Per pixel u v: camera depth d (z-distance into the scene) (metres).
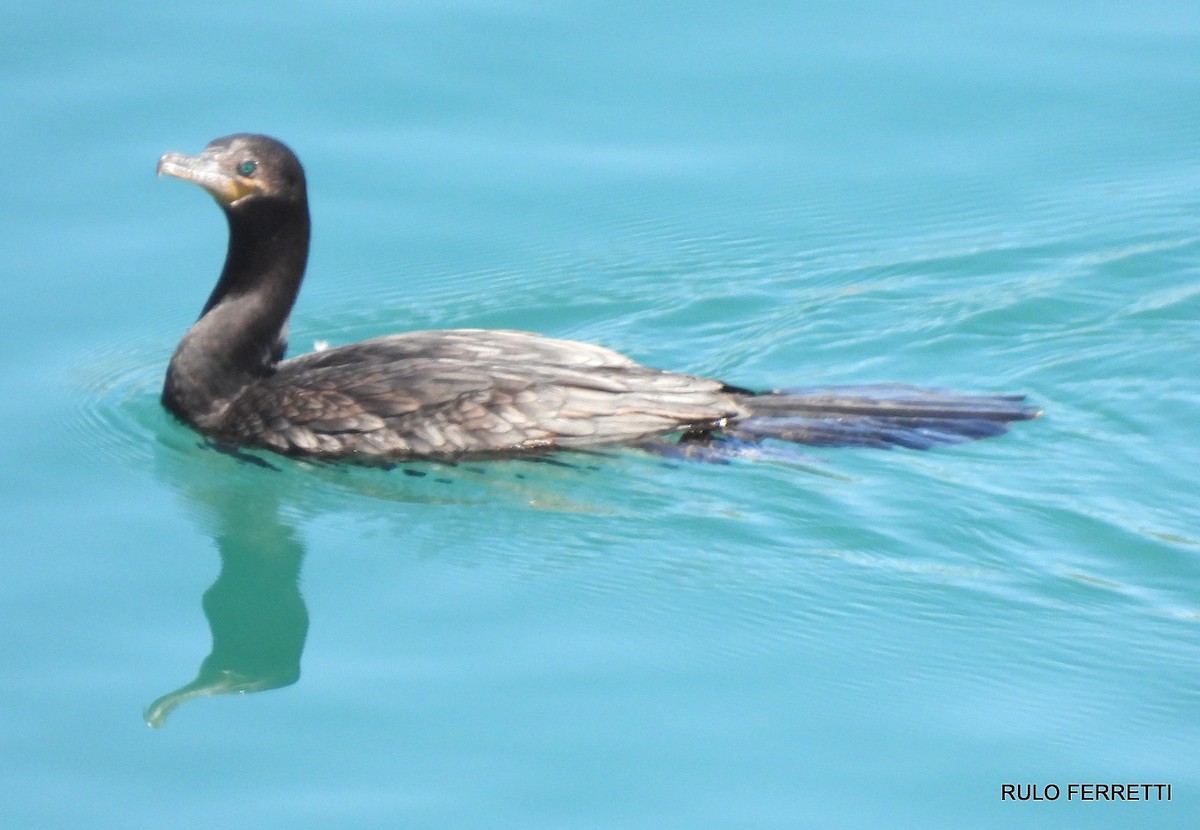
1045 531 13.07
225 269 15.06
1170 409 14.75
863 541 13.04
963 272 17.48
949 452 13.98
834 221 18.48
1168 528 13.09
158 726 11.27
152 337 16.80
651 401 14.02
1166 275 17.19
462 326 17.03
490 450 13.90
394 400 14.05
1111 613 12.23
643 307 17.30
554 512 13.48
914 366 15.95
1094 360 15.69
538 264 18.00
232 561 13.30
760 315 17.11
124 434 15.21
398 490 13.95
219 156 14.43
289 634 12.27
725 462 13.86
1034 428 14.44
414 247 18.20
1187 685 11.52
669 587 12.64
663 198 18.86
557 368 14.19
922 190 18.92
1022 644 11.96
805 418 14.39
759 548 12.98
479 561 13.06
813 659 11.87
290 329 17.12
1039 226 18.20
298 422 14.29
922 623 12.20
